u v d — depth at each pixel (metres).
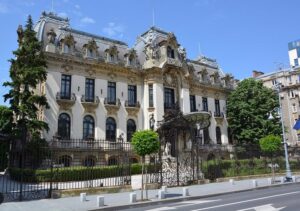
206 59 57.00
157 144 17.70
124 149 34.69
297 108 60.97
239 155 30.75
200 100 48.50
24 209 13.70
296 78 62.84
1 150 22.31
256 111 46.56
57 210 13.52
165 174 23.47
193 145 25.28
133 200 15.82
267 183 23.81
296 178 27.33
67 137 34.09
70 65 35.75
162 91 41.47
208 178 25.94
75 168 21.66
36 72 28.22
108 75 38.91
